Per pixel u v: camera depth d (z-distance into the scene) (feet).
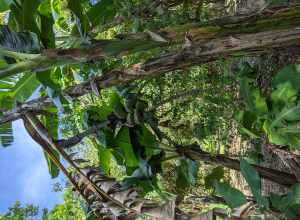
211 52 7.75
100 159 9.39
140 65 7.82
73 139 8.18
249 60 15.55
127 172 9.21
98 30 12.48
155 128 9.08
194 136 16.39
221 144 17.92
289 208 6.98
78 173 7.97
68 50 7.33
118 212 7.41
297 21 7.72
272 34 7.73
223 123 16.76
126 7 13.14
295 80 8.35
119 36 7.75
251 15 7.70
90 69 9.19
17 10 8.09
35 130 7.83
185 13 15.11
